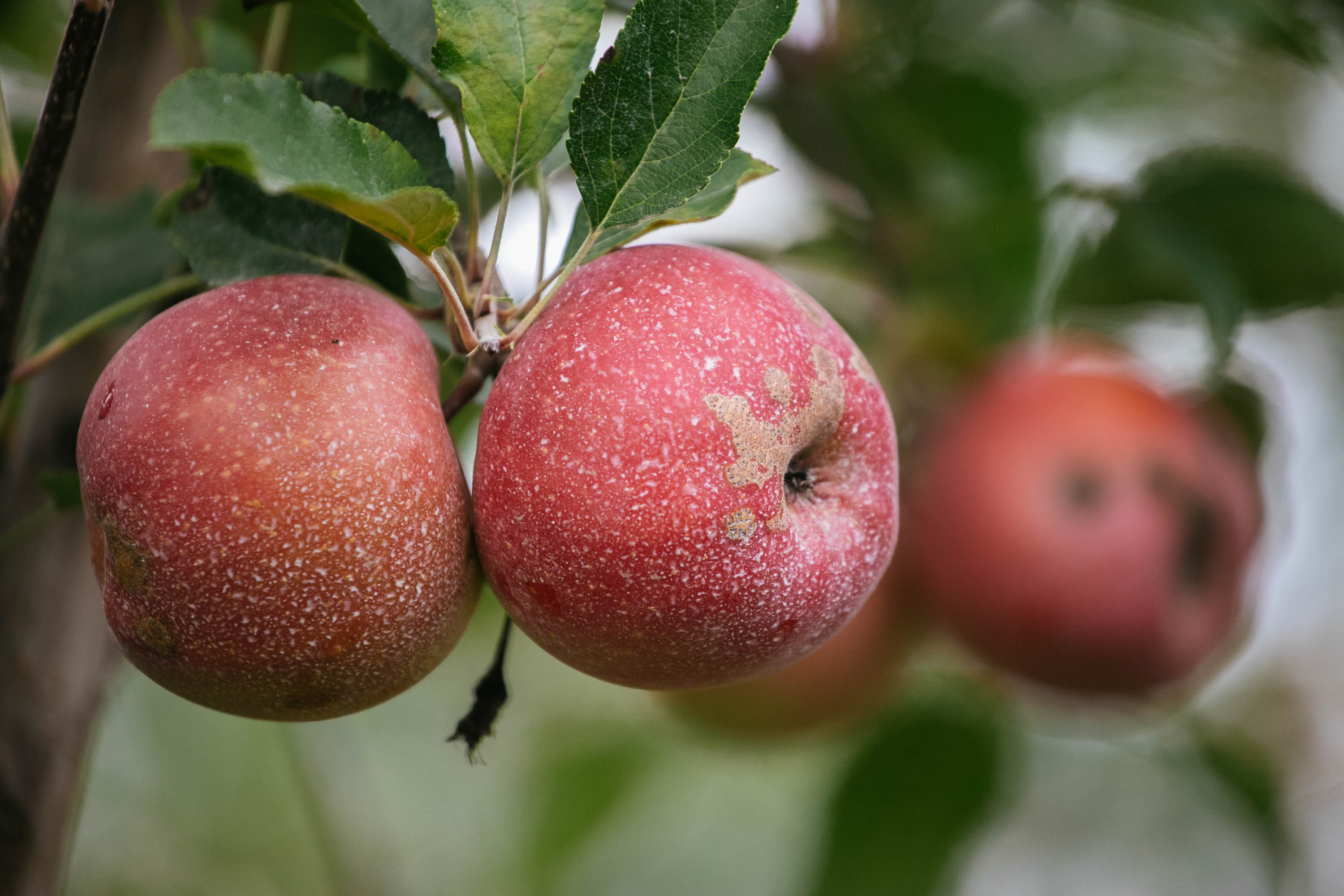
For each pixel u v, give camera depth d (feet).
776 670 2.23
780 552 2.17
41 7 2.76
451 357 2.30
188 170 2.54
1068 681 2.99
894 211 3.30
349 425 2.14
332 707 2.19
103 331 2.44
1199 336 3.40
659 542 2.14
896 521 2.27
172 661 2.16
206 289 2.39
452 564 2.18
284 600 2.13
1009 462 2.87
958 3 3.30
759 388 2.16
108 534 2.15
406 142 2.24
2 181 2.29
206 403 2.13
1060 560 2.77
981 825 3.38
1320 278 3.12
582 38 2.19
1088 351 3.26
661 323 2.16
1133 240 3.06
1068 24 2.90
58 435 2.46
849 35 3.26
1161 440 2.89
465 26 2.18
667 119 2.18
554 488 2.14
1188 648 2.93
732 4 2.17
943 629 3.13
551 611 2.17
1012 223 3.20
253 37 2.60
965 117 3.28
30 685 2.44
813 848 3.44
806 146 3.29
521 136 2.19
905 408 3.27
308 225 2.26
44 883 2.44
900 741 3.41
